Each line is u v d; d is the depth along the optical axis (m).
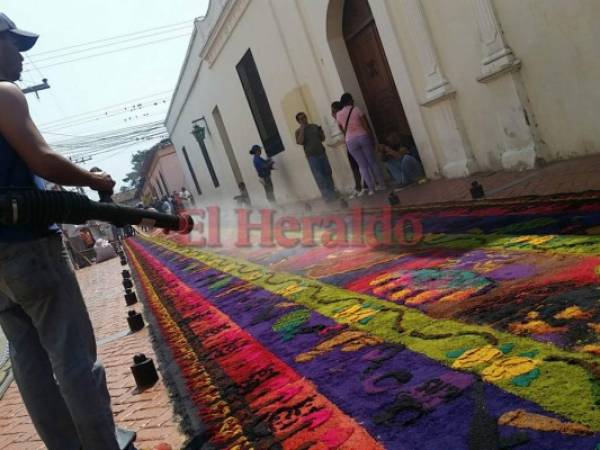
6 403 4.39
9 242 1.90
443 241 4.34
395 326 2.84
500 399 1.86
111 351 4.87
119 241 25.75
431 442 1.74
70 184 1.99
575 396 1.73
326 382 2.46
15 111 1.84
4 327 2.15
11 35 2.06
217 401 2.69
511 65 5.78
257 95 13.98
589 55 5.02
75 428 2.15
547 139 5.86
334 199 10.08
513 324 2.40
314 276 4.73
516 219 4.17
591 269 2.69
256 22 11.89
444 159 7.64
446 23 6.61
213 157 22.08
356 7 8.81
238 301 4.81
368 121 9.66
